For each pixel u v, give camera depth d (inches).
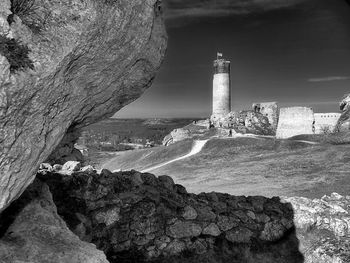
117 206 474.3
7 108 209.2
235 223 534.9
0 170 219.5
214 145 2479.1
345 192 1241.4
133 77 347.6
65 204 444.8
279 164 1865.2
